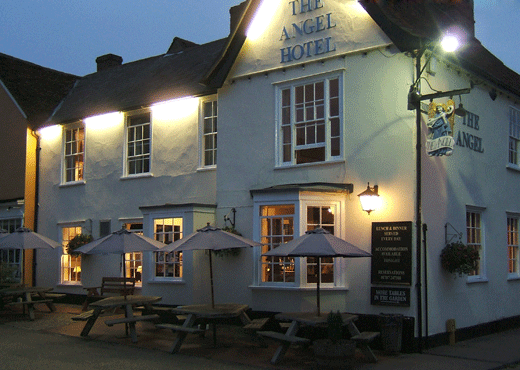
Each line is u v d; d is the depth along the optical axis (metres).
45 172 17.62
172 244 10.09
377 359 9.18
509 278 13.41
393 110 10.59
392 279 10.18
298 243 8.79
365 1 10.80
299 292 10.78
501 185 13.48
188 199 13.98
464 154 11.94
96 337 10.98
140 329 11.97
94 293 14.60
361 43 11.05
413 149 10.30
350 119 11.12
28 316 13.99
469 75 12.34
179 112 14.47
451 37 9.38
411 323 9.84
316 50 11.64
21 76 19.22
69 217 16.73
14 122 18.44
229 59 12.95
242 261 12.11
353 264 10.75
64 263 16.88
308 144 11.78
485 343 10.95
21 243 13.72
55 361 8.82
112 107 15.89
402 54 10.55
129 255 15.05
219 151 13.08
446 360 9.21
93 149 16.34
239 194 12.60
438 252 10.68
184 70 15.81
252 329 9.62
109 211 15.72
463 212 11.69
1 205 18.45
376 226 10.52
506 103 14.09
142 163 15.28
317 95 11.70
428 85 10.79
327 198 10.92
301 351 9.84
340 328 8.38
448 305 10.84
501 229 13.30
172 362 8.83
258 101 12.55
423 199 10.36
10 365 8.54
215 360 9.02
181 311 9.77
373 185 10.70
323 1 11.66
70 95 19.47
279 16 12.33
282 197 11.18
